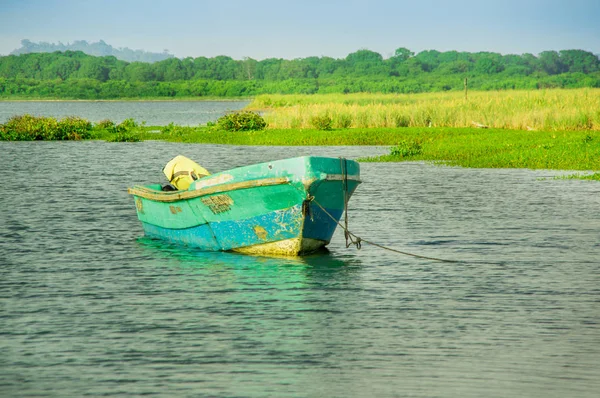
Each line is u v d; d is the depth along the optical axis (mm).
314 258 32719
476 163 70812
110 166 73438
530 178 59750
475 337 22000
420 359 20297
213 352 20875
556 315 24125
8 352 21031
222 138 108562
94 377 19219
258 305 25344
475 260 32062
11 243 36344
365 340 21781
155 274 29875
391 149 81438
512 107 118750
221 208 32594
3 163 75812
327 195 31750
